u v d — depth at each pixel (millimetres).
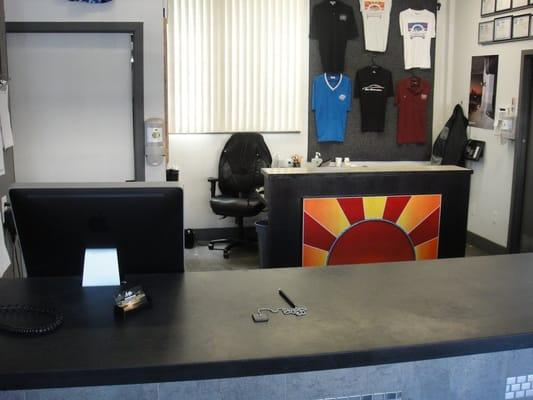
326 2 5750
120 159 4066
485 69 5598
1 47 3285
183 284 2064
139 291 1866
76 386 1454
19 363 1480
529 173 5168
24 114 3967
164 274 2127
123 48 3951
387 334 1665
